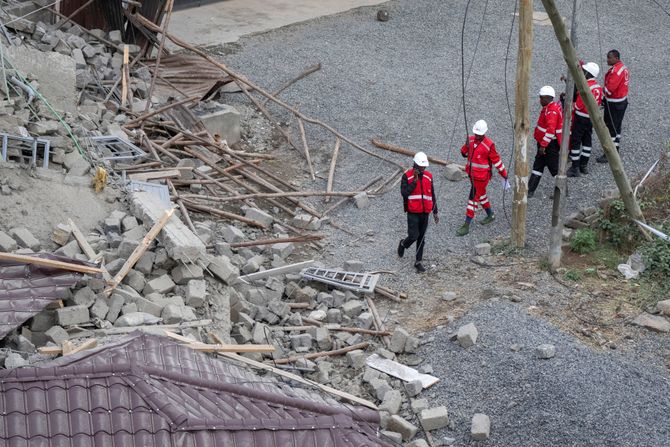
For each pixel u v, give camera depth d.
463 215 42.41
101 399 21.23
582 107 43.47
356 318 35.31
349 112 50.78
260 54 56.62
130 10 49.09
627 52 59.75
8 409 20.73
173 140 43.72
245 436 21.34
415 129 49.56
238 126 47.34
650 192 43.16
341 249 40.03
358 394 31.44
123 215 33.97
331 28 61.91
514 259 39.03
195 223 38.41
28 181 33.97
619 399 29.62
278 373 29.69
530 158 47.28
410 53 58.56
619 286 37.12
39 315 27.94
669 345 33.41
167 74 49.16
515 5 65.00
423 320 35.31
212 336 29.92
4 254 27.38
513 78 55.50
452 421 30.11
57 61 43.00
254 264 36.59
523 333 33.06
